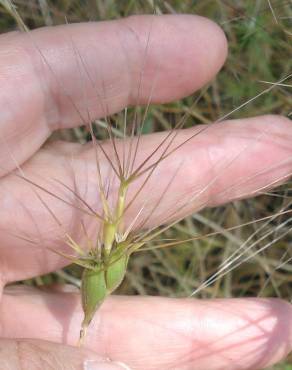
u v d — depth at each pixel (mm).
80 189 131
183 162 130
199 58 127
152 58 126
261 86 162
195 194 131
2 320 132
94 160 133
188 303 131
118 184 131
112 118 168
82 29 126
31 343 105
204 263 172
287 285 167
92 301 105
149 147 131
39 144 132
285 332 128
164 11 166
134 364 130
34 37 125
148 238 107
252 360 129
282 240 163
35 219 130
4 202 129
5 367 101
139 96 131
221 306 130
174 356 130
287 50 159
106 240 104
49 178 131
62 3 170
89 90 128
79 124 134
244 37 157
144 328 129
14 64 123
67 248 134
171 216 121
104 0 167
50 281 170
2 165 128
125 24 125
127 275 171
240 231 167
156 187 130
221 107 168
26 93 124
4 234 130
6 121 123
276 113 164
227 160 130
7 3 149
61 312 131
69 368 101
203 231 170
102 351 130
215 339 128
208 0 163
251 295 169
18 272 135
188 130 133
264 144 130
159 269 171
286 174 133
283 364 155
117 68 126
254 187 133
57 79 125
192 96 168
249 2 159
